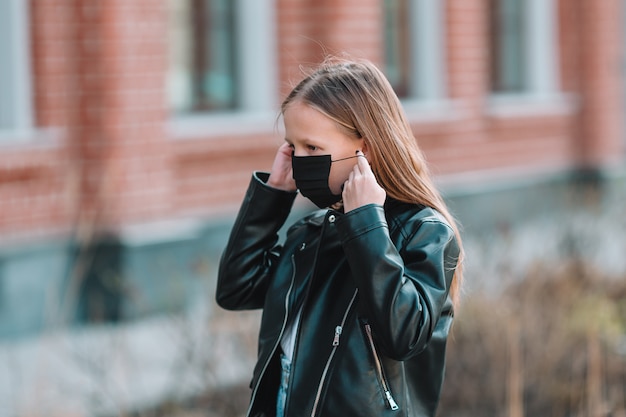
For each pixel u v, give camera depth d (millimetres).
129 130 9695
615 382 7316
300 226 3406
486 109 14297
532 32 15594
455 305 3379
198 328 7723
